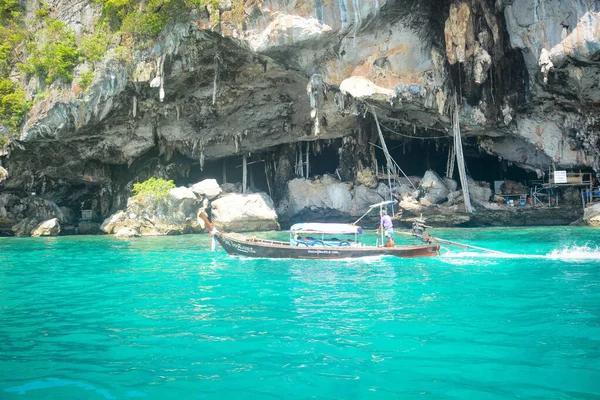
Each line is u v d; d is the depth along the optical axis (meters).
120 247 22.81
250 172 41.88
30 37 31.97
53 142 32.91
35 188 35.97
